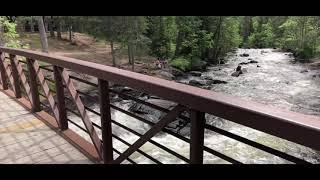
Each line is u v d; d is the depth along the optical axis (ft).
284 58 127.95
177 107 6.21
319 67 97.91
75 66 9.84
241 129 40.29
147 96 54.44
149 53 118.32
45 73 45.68
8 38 58.23
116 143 33.45
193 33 121.39
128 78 7.30
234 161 5.57
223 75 89.40
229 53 151.23
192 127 5.88
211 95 5.33
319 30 131.75
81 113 10.58
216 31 132.57
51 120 14.73
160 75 87.92
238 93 66.33
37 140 12.60
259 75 86.79
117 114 44.91
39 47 117.29
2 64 20.57
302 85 72.28
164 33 120.26
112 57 110.73
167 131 6.77
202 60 120.16
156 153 30.86
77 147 11.70
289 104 56.90
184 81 81.97
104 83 8.91
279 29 194.70
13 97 19.06
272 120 4.11
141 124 40.63
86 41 142.20
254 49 179.93
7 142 12.46
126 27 99.40
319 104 56.44
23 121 14.90
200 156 6.04
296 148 34.22
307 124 3.71
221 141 35.76
